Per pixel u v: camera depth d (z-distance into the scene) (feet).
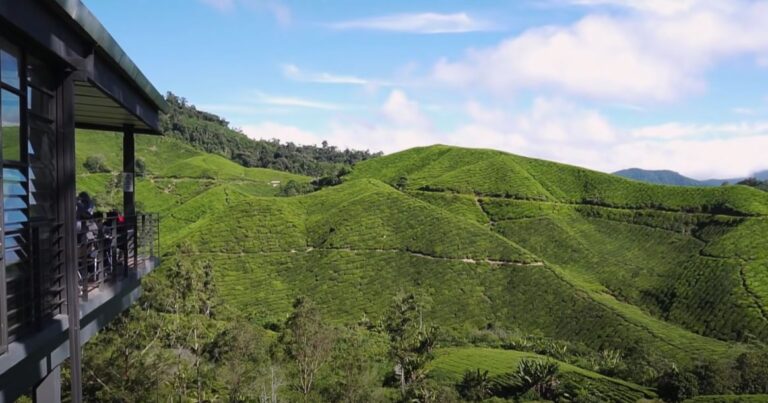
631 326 197.47
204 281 157.69
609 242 286.66
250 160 488.85
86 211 27.12
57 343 20.07
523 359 147.95
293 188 388.37
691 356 172.76
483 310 216.74
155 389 66.64
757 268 230.48
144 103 31.83
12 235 16.44
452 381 141.49
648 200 311.27
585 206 319.68
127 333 63.57
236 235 269.44
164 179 381.40
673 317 219.20
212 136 526.57
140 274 32.91
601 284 250.37
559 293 220.64
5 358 14.92
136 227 33.14
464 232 258.78
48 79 19.17
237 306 218.18
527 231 291.79
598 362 173.06
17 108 16.65
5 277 15.25
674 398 138.62
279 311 212.23
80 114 32.48
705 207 290.35
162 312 106.01
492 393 138.10
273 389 96.89
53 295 19.49
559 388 137.69
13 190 16.47
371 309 216.74
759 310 204.44
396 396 117.60
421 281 233.14
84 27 19.08
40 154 18.71
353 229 268.00
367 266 243.81
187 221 312.71
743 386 137.80
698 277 236.63
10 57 16.17
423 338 147.74
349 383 101.09
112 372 60.80
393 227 268.82
